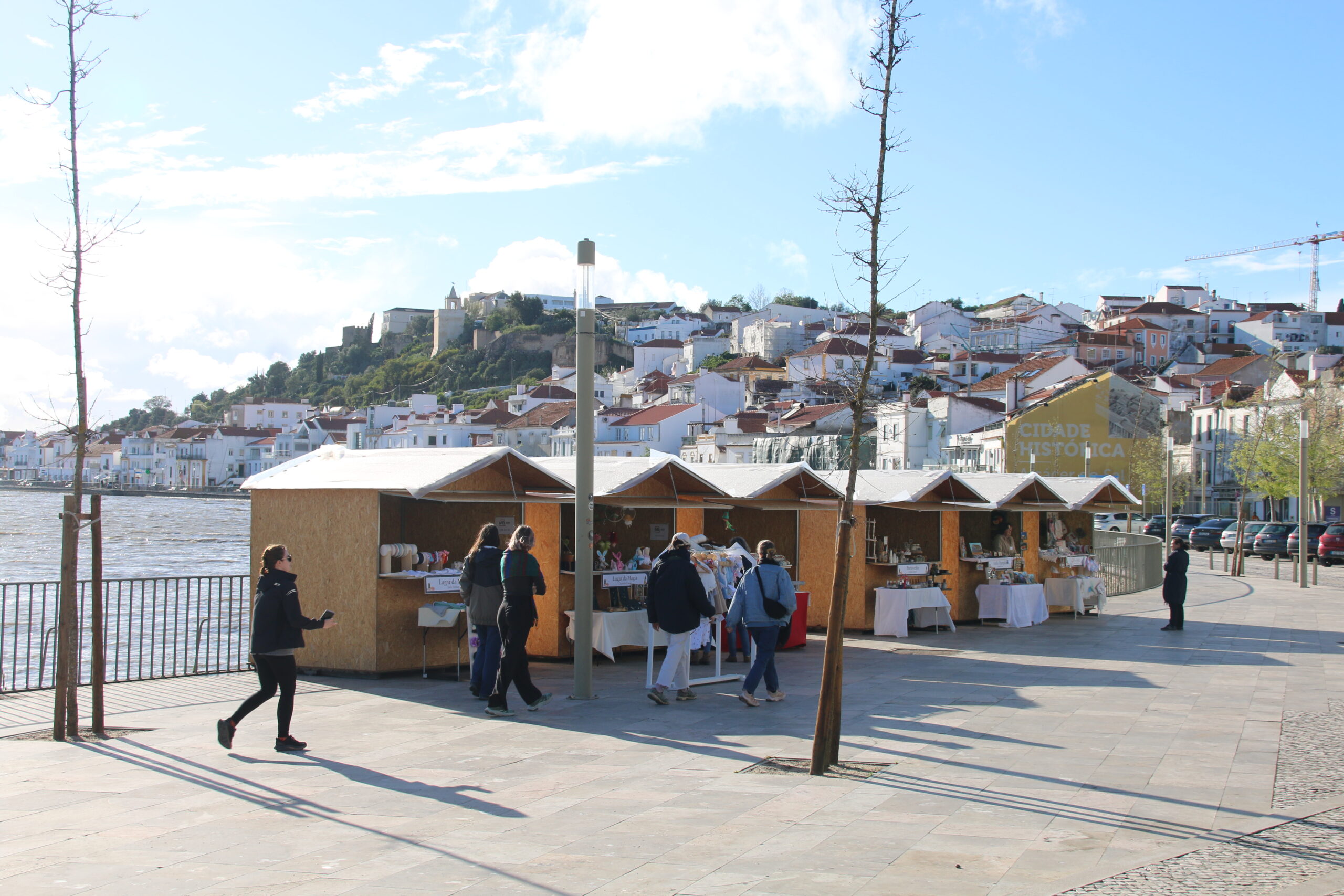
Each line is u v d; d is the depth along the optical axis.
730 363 128.88
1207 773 9.12
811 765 9.45
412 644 14.92
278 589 10.15
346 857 6.82
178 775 9.13
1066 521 26.27
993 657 16.94
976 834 7.31
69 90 11.39
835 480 21.55
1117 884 6.22
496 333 195.62
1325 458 52.59
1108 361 119.81
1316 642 18.92
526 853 6.89
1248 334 127.69
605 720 11.73
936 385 105.69
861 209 9.91
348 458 16.52
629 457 17.95
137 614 29.88
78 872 6.54
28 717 11.95
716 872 6.48
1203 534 53.38
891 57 9.81
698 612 12.84
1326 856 6.76
